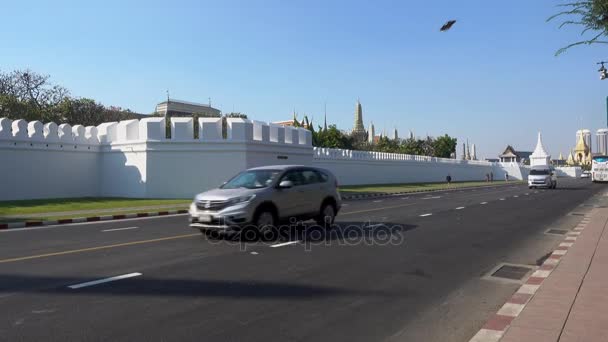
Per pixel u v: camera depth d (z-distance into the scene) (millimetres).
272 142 29109
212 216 10828
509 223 15516
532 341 4645
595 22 12719
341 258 9281
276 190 11719
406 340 5016
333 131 73125
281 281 7391
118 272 7926
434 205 23188
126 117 59719
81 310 5828
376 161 53000
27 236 12461
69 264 8594
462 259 9406
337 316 5746
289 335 5082
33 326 5242
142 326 5277
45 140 25297
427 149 102500
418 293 6867
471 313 5973
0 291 6699
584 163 158500
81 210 19531
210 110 101750
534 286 7160
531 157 108375
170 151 26500
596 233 12414
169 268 8250
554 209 20984
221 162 26875
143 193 26406
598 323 5168
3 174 23484
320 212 13117
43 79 51531
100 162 28328
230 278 7547
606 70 15484
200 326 5305
